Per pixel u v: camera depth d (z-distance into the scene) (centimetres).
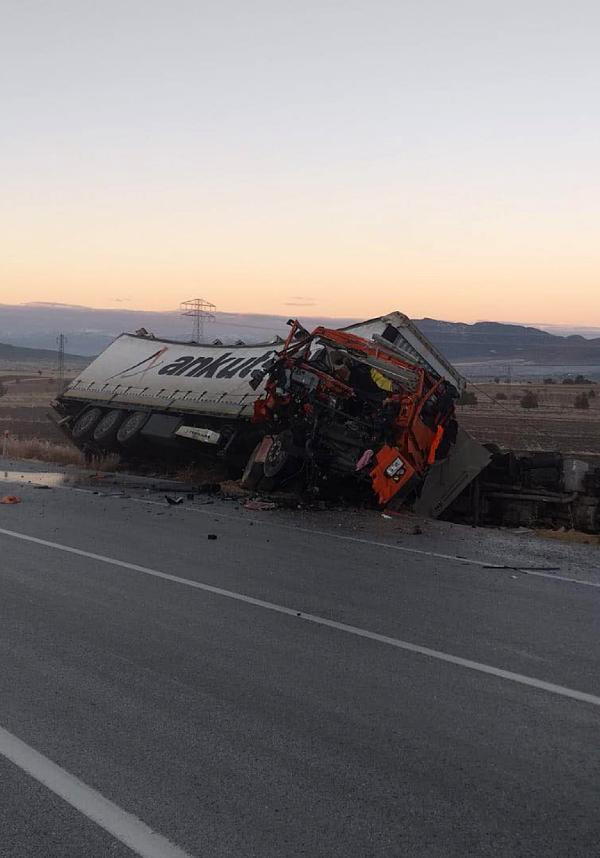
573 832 362
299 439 1461
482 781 409
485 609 752
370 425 1421
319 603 757
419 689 539
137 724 470
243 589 805
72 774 407
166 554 974
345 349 1506
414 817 372
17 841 347
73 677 546
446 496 1507
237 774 410
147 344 2417
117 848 342
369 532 1192
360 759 431
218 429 1783
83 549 994
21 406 6034
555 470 1527
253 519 1276
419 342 1775
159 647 614
